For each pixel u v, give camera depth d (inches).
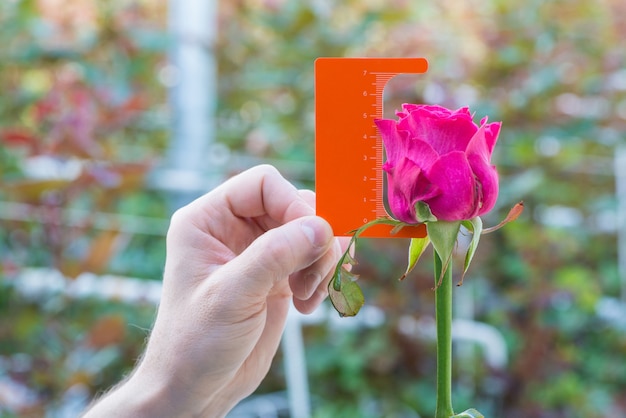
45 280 45.1
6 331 44.6
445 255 17.4
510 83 58.3
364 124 19.1
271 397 48.7
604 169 63.3
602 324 59.2
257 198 23.1
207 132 56.5
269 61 64.2
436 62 60.9
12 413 38.7
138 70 59.5
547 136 59.2
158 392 21.1
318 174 19.3
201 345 20.7
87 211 45.1
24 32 55.2
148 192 59.5
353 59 19.0
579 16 64.5
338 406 48.7
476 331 49.9
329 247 20.0
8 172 44.8
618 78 63.3
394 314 49.8
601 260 64.1
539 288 53.4
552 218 60.7
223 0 65.3
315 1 62.3
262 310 21.0
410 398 49.2
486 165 17.4
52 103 44.9
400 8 62.5
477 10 65.1
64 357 41.0
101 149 42.5
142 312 45.4
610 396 53.4
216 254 21.8
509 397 50.8
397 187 17.7
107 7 58.4
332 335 51.0
